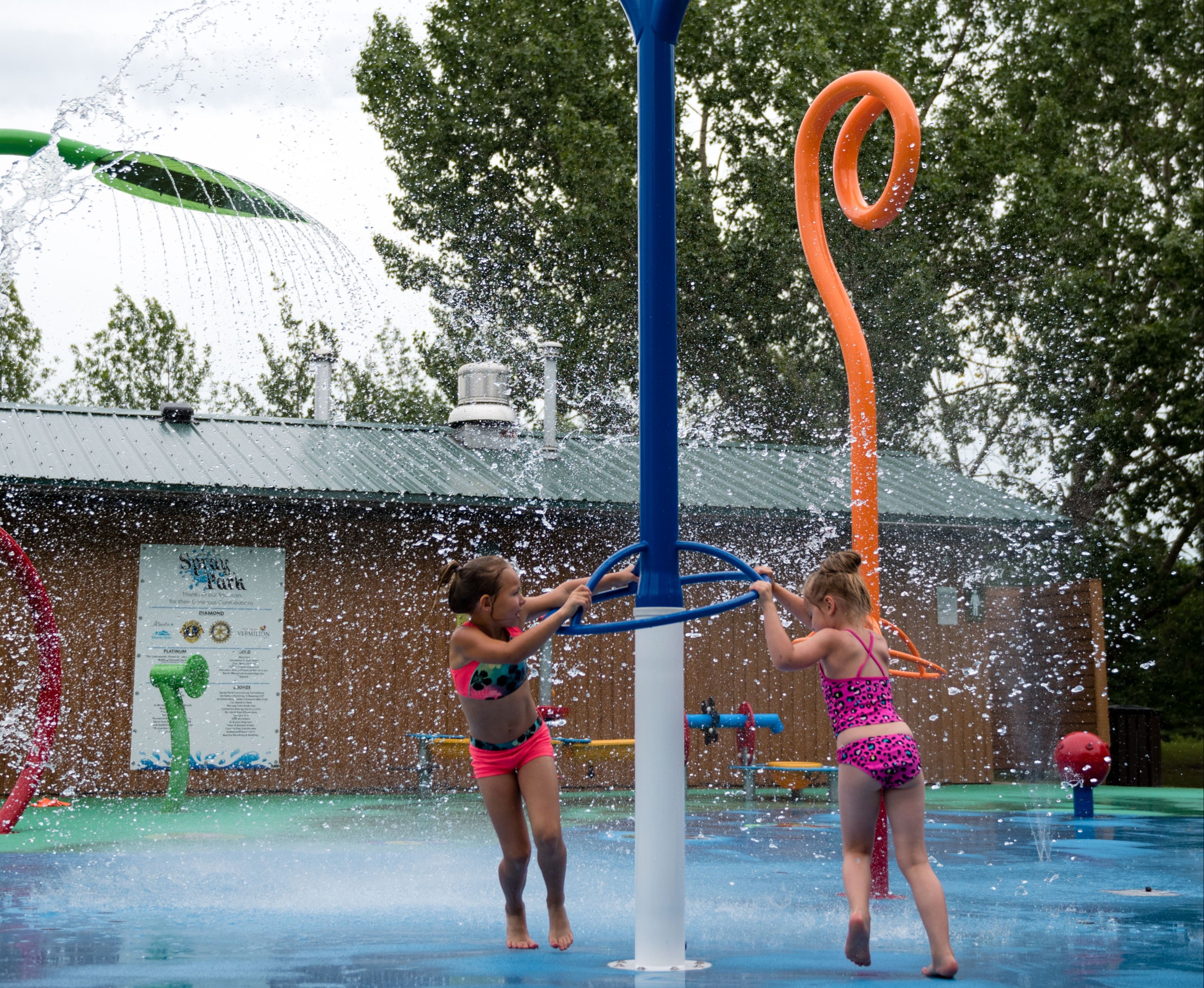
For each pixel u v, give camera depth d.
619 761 13.02
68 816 8.96
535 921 4.30
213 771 11.55
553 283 22.95
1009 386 23.55
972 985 3.14
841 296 5.30
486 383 14.84
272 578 11.95
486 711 3.69
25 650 11.11
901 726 3.53
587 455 14.70
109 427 12.69
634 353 22.33
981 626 14.34
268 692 11.83
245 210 7.00
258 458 12.34
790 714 13.52
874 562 5.15
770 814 9.66
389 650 12.27
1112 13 24.86
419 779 11.72
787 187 22.52
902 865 3.45
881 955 3.63
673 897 3.44
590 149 22.17
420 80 23.31
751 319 22.69
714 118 24.42
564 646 12.91
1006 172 23.12
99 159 6.00
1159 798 11.99
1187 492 25.42
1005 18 25.97
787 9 24.06
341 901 4.77
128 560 11.50
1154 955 3.67
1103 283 22.81
